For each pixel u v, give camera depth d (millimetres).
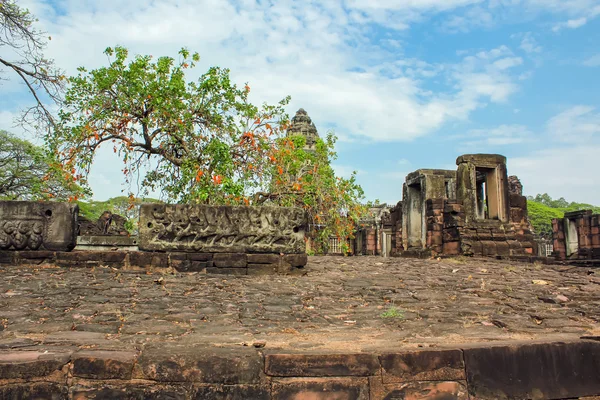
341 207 21547
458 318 5988
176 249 9977
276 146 18953
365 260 15734
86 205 42000
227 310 6234
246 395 3791
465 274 10828
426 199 19453
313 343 4473
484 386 4117
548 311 6418
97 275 8695
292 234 10461
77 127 16750
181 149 18453
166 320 5512
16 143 27922
